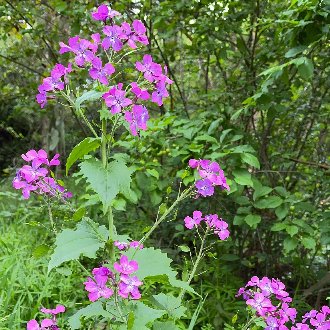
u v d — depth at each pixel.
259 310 2.30
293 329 2.49
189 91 5.61
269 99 3.43
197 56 5.27
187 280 2.50
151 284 3.72
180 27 4.71
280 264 5.02
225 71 5.09
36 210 5.33
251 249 5.03
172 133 4.06
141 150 3.79
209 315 3.89
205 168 2.18
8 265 3.89
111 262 1.89
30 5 5.43
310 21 3.03
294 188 5.09
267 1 4.57
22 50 6.23
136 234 4.88
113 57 1.96
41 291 3.77
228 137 3.92
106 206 1.77
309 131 4.92
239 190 3.66
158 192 3.83
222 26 4.53
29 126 10.16
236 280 4.58
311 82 4.55
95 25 4.91
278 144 5.11
